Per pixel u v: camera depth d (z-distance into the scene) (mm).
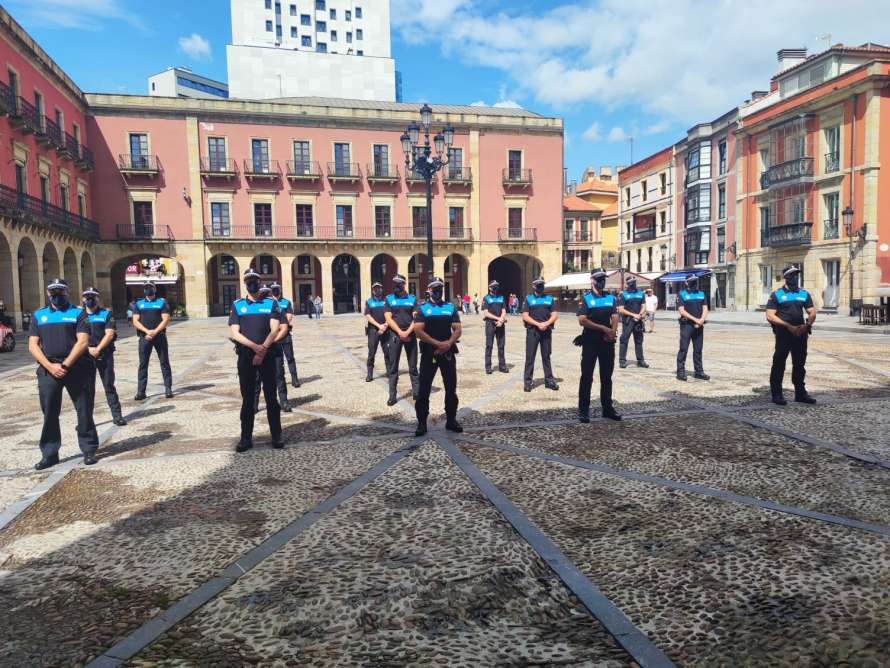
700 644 2422
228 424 6801
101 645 2496
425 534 3543
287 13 76812
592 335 6363
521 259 45156
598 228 52344
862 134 25562
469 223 41781
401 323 8320
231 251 37812
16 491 4559
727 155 35094
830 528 3486
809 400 7078
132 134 35906
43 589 2998
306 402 8039
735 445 5289
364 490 4324
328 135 39219
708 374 9734
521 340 17328
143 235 36375
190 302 37281
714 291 36562
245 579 3037
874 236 25406
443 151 17250
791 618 2590
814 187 28281
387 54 81625
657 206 43688
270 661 2375
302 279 44250
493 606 2758
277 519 3830
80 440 5250
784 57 33188
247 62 66500
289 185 38781
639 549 3281
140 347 8539
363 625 2621
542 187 42906
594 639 2490
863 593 2770
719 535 3430
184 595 2893
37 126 26094
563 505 3945
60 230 27609
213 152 37438
